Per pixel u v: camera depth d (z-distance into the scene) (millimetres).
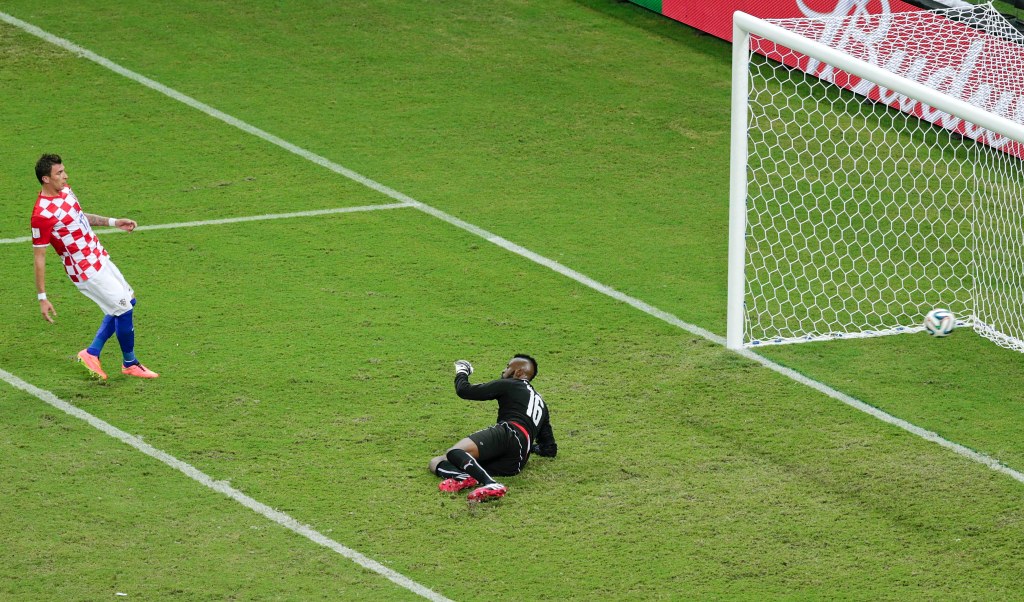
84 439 38281
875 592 32938
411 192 56875
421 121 63938
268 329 45250
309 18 74688
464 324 46188
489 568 33406
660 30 75125
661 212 56312
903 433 40469
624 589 32750
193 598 31719
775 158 60750
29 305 46312
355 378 42312
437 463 36938
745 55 44438
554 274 50312
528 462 38125
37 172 39250
